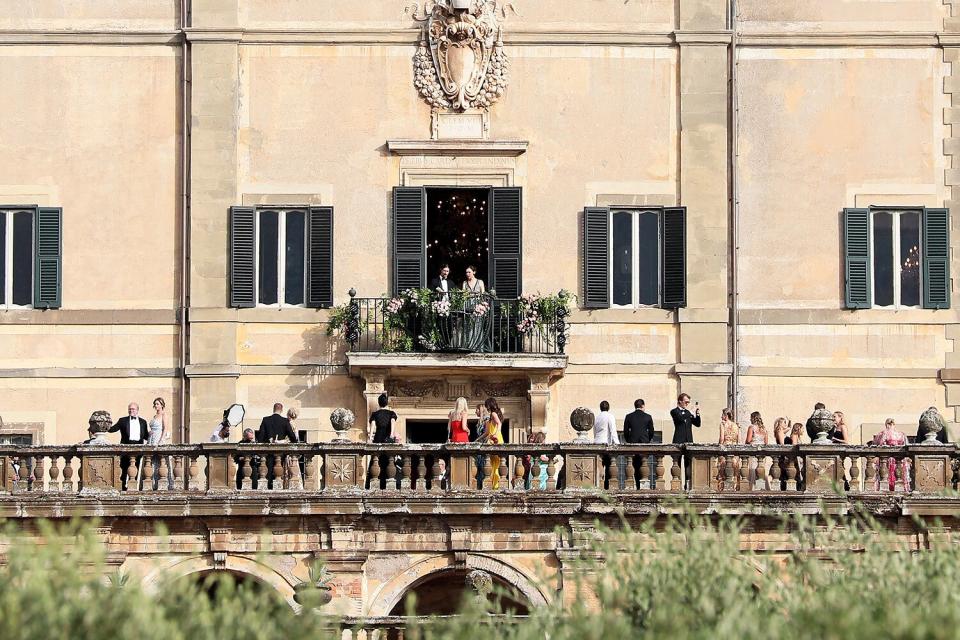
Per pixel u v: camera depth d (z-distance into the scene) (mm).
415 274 100500
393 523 89125
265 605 60594
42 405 99938
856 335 101062
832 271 101188
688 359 100500
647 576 63219
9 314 100125
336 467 89125
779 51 101812
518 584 88750
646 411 100438
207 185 100625
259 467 89438
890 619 56375
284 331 100375
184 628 58000
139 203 100750
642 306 101062
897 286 101562
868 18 102125
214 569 88938
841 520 88625
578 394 100375
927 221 101250
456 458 89188
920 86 102000
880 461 89625
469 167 101250
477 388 100000
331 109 101438
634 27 101750
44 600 56250
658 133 101562
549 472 89938
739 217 101500
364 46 101688
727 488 88688
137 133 101125
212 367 99812
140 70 101438
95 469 89000
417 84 101500
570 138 101500
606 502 88188
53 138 101062
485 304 98438
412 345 98875
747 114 101688
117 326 100188
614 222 101500
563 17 101812
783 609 63031
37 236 100438
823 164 101625
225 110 101062
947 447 89125
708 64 101688
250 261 100250
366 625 75062
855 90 101938
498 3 101812
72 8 101625
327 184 101125
